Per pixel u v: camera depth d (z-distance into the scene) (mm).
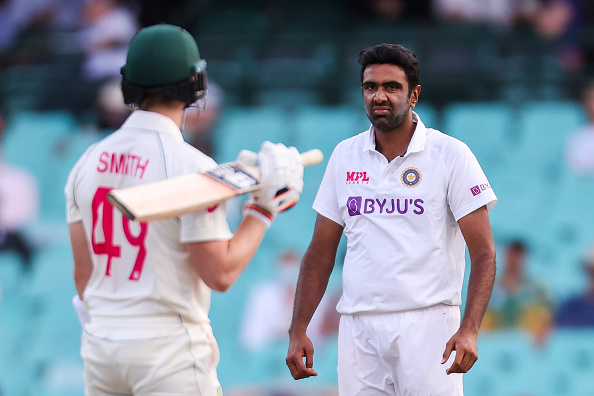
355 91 38562
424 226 12438
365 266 12625
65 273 33625
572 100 36812
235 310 30188
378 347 12602
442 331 12477
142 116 11086
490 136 34250
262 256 31750
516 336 26781
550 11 38062
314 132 35531
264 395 26203
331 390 25875
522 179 33000
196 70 11094
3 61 42438
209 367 11086
